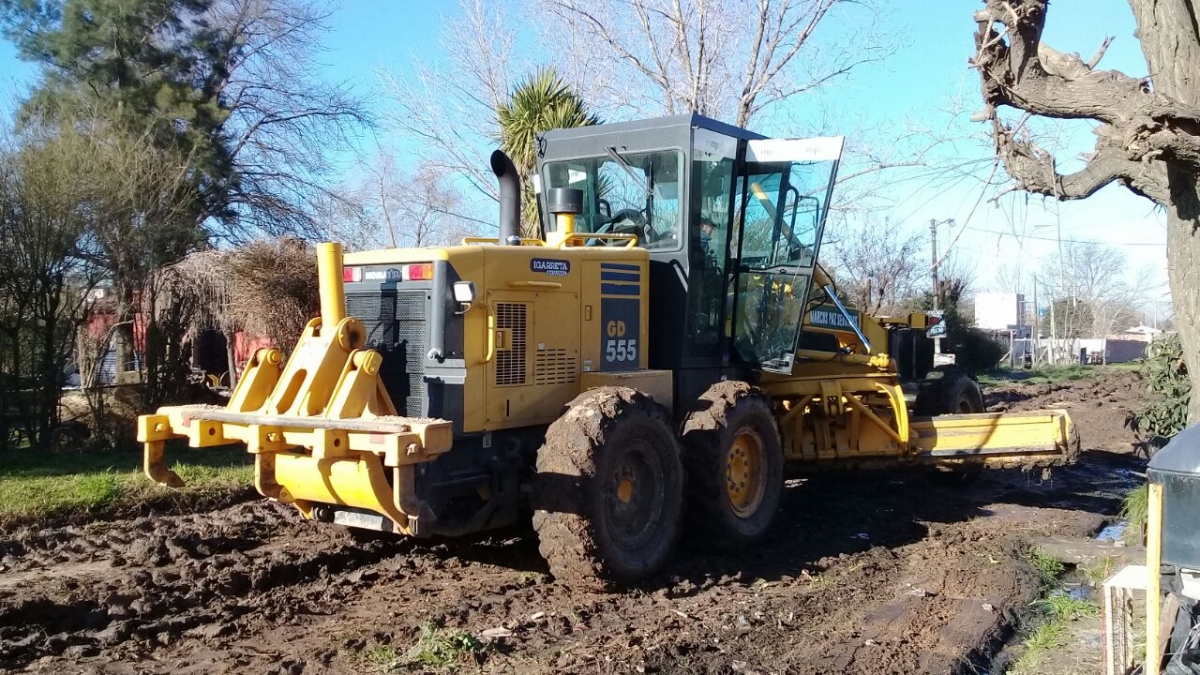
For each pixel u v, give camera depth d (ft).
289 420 18.69
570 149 27.12
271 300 37.83
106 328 39.93
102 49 60.39
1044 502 32.55
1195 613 14.61
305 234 65.82
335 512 20.53
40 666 16.80
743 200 27.07
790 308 27.81
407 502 17.78
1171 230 22.39
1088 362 132.57
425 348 20.56
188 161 49.57
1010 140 22.54
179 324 39.42
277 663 16.79
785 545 26.08
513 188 24.22
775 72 50.75
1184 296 22.22
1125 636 15.85
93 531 26.13
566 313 22.56
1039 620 20.77
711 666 16.80
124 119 56.65
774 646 18.06
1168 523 14.29
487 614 19.53
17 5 60.03
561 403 22.41
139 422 20.44
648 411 21.66
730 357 27.17
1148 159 20.02
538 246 22.81
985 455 29.22
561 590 21.06
